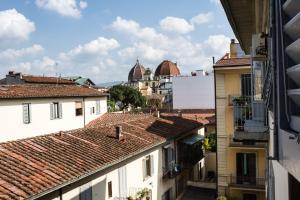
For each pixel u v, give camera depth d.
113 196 16.27
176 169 23.67
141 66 138.50
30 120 27.47
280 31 1.99
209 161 32.88
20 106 26.62
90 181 14.47
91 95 34.97
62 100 31.08
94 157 15.16
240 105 14.50
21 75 38.91
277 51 2.07
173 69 128.75
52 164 13.24
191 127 27.66
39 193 10.89
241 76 22.53
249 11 6.77
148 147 19.03
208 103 47.59
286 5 1.85
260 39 7.28
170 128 24.84
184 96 48.41
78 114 33.59
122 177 17.11
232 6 6.40
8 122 25.50
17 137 26.17
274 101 2.25
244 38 9.95
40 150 14.41
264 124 9.04
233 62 22.78
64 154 14.64
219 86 22.97
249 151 22.34
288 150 1.94
